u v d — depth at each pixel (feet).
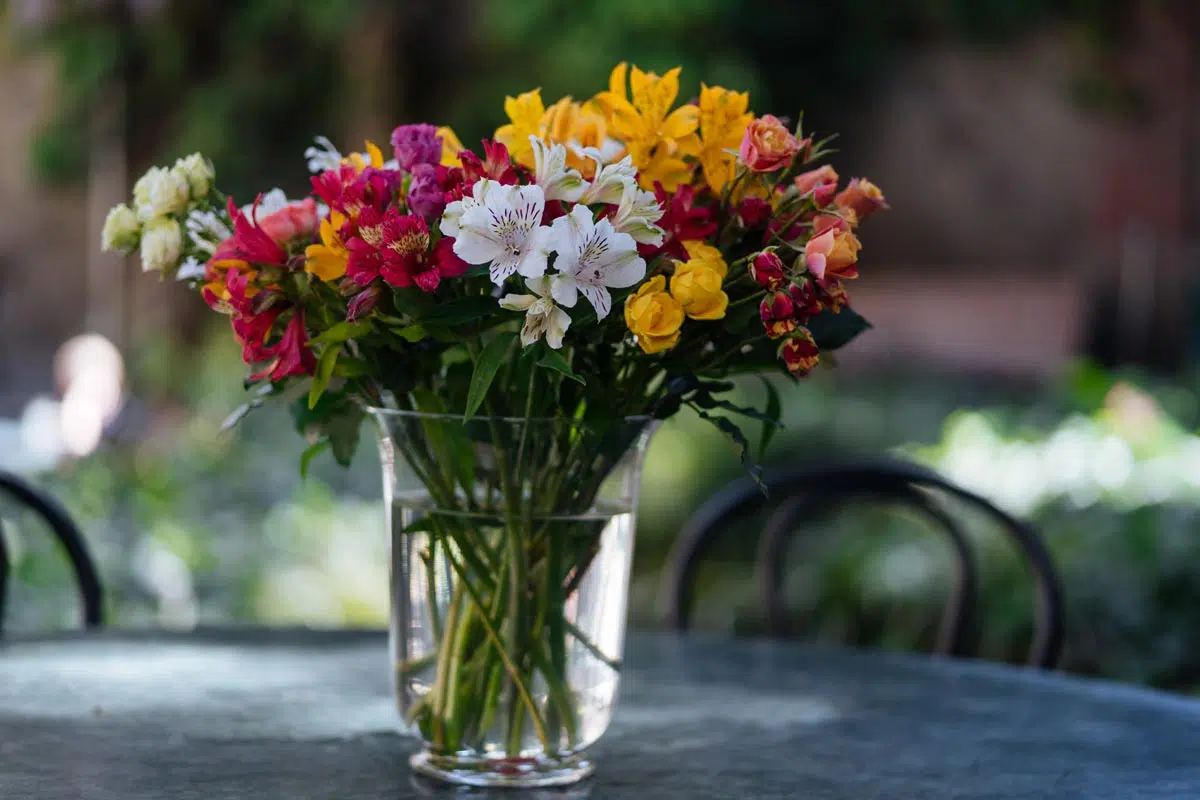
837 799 6.93
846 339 7.01
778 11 40.45
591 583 6.92
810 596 17.79
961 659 8.61
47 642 8.38
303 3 38.06
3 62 42.80
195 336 39.06
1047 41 42.34
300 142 42.09
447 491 6.87
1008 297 39.42
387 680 7.96
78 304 41.98
